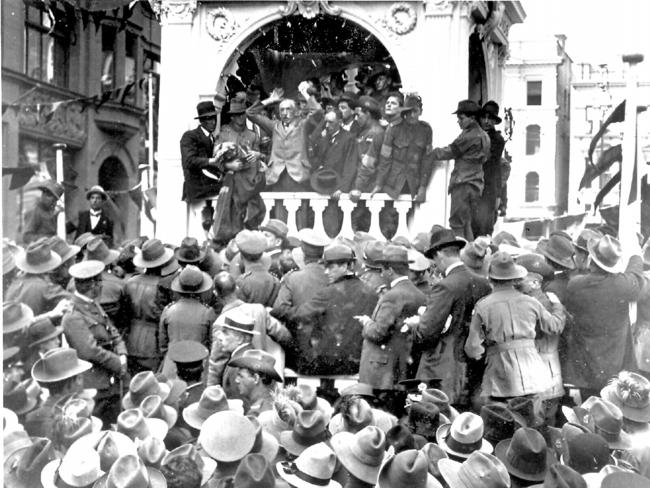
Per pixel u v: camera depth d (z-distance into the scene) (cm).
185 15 1705
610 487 590
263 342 970
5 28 1959
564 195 2091
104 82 2297
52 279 1041
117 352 1030
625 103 1402
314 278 1045
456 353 955
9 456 668
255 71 1838
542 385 890
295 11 1672
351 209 1575
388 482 599
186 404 802
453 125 1622
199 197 1652
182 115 1711
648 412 771
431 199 1574
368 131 1584
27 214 1609
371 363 968
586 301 975
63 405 783
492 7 1752
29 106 2002
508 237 1248
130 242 1249
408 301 965
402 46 1639
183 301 1027
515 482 659
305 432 668
